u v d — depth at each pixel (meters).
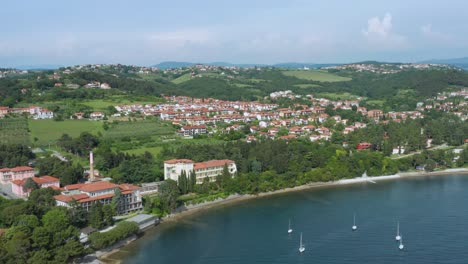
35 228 188.75
